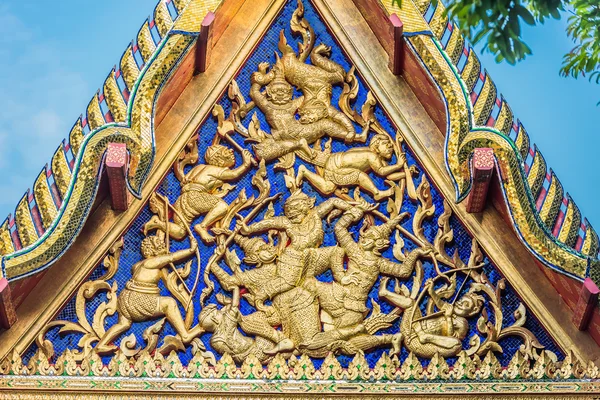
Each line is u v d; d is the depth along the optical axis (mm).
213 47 16812
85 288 15836
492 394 15336
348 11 17047
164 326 15773
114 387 15375
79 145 15797
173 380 15430
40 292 15781
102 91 16031
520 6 13820
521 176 15500
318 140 16609
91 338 15641
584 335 15570
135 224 16172
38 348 15609
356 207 16234
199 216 16234
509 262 15930
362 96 16781
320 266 15992
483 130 15641
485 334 15672
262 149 16500
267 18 17031
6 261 15242
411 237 16109
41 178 15766
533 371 15406
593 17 15930
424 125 16547
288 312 15766
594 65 16156
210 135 16625
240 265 16031
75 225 15469
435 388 15383
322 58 16891
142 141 15672
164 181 16344
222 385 15414
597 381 15328
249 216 16234
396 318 15773
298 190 16359
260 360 15570
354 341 15641
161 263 15938
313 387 15406
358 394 15375
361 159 16406
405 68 16562
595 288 15109
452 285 15883
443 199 16281
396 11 16188
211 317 15711
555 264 15320
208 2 16312
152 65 15875
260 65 16859
